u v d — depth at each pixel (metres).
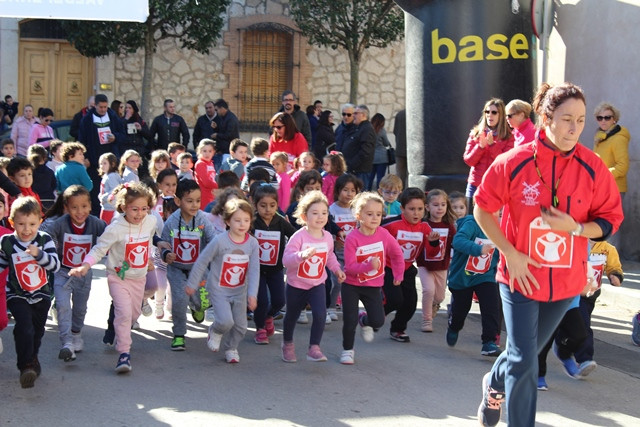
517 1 9.63
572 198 4.23
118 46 19.25
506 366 4.43
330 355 6.79
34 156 10.93
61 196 6.61
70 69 22.14
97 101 14.43
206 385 5.88
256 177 8.95
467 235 6.71
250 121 22.08
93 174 14.46
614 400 5.77
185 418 5.16
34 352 5.80
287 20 21.83
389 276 7.12
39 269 5.74
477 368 6.46
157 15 18.62
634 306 8.91
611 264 6.57
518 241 4.31
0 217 6.50
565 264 4.25
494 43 9.62
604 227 4.24
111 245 6.26
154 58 21.47
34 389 5.71
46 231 6.46
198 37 19.05
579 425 5.21
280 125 11.89
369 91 22.17
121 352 6.16
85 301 6.64
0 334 7.29
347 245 6.57
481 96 9.66
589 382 6.19
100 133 14.41
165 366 6.36
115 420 5.11
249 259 6.48
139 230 6.33
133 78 21.41
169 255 6.71
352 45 19.39
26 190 8.63
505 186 4.28
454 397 5.69
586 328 6.22
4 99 21.55
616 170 10.63
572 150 4.22
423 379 6.11
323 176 9.97
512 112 8.08
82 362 6.41
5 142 12.45
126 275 6.29
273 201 7.06
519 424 4.33
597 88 11.56
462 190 9.78
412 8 10.01
